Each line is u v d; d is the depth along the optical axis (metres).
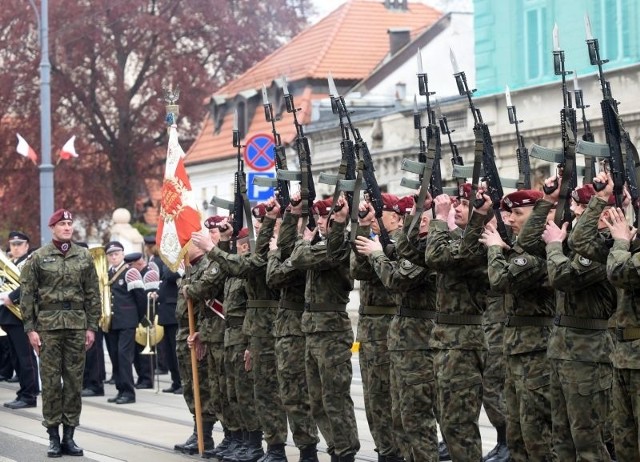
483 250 16.38
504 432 20.12
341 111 18.86
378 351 18.53
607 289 15.35
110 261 32.31
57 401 22.66
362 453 21.78
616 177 14.70
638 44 38.56
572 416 15.39
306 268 18.78
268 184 20.64
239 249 22.31
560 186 15.63
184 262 23.78
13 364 35.09
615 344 14.64
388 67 66.38
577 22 41.25
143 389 34.84
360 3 72.94
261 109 69.62
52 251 23.05
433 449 17.38
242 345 21.44
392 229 18.86
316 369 19.22
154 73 80.50
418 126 18.47
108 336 32.88
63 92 79.88
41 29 50.94
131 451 23.11
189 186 23.70
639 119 37.69
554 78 41.75
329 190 58.22
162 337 33.81
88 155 81.88
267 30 83.94
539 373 16.12
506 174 43.84
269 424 20.70
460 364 16.58
